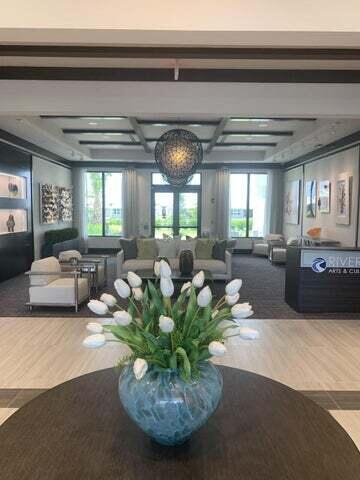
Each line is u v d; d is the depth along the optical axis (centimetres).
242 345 422
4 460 121
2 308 568
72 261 669
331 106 507
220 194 1219
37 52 373
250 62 451
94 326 134
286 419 146
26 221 873
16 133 767
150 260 770
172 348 126
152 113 508
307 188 1015
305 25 272
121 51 375
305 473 116
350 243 765
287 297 611
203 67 471
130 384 127
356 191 738
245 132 861
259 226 1262
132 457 123
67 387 171
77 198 1221
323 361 381
